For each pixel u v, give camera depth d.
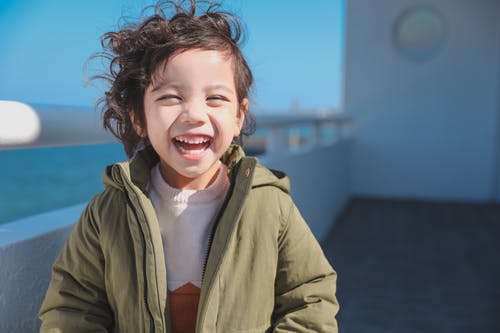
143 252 0.89
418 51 5.79
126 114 0.99
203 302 0.89
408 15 5.77
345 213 5.14
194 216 0.95
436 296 2.78
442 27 5.67
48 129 0.93
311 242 1.01
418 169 5.92
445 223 4.69
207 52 0.90
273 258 0.96
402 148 5.94
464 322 2.41
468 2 5.57
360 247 3.83
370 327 2.34
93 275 0.96
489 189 5.74
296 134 4.04
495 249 3.79
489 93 5.63
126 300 0.92
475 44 5.61
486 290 2.88
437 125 5.81
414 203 5.71
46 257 1.01
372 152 6.04
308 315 0.96
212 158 0.92
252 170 0.89
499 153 5.66
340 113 6.09
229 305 0.93
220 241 0.89
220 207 0.97
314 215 3.69
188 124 0.88
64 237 1.07
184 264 0.95
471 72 5.65
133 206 0.90
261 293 0.94
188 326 0.96
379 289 2.89
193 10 0.99
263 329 0.96
